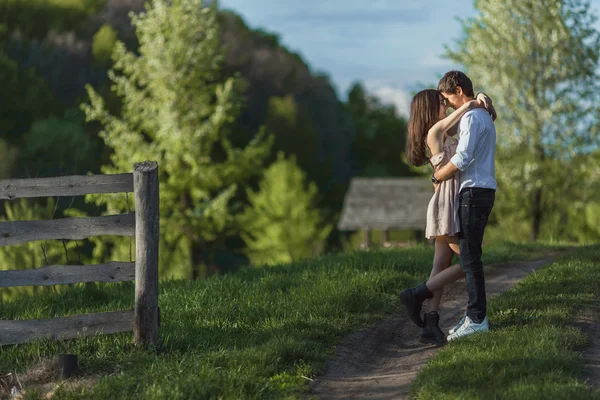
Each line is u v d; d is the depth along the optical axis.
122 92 30.59
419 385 6.35
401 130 115.06
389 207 57.41
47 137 64.25
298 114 88.69
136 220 7.61
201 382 6.32
